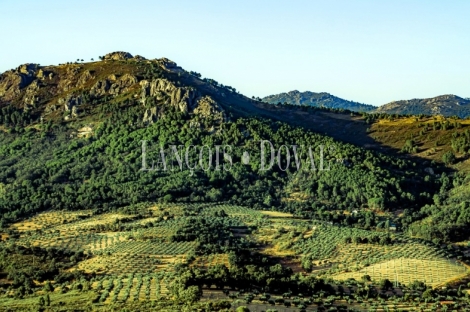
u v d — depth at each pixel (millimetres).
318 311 183375
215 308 175375
